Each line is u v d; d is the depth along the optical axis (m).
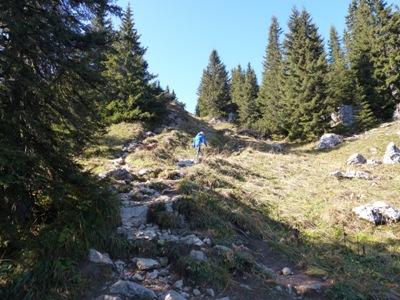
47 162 5.08
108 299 3.81
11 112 4.58
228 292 4.46
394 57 25.73
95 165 12.20
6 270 3.93
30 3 5.21
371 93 26.83
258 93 39.81
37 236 4.52
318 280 5.16
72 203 5.06
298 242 7.04
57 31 4.86
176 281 4.56
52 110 5.77
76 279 4.06
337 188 11.23
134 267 4.75
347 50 41.72
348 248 6.73
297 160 17.23
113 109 20.03
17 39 4.67
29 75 4.66
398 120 23.70
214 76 50.81
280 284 4.88
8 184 3.95
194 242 5.48
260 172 13.47
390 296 4.70
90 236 4.91
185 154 15.91
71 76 5.75
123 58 20.36
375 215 8.11
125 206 6.43
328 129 24.39
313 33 27.72
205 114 50.19
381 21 27.56
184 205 6.95
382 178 12.61
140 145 16.45
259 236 7.07
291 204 9.47
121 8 6.16
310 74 25.28
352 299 4.50
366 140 20.67
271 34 48.38
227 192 9.13
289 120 26.98
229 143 23.38
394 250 6.65
